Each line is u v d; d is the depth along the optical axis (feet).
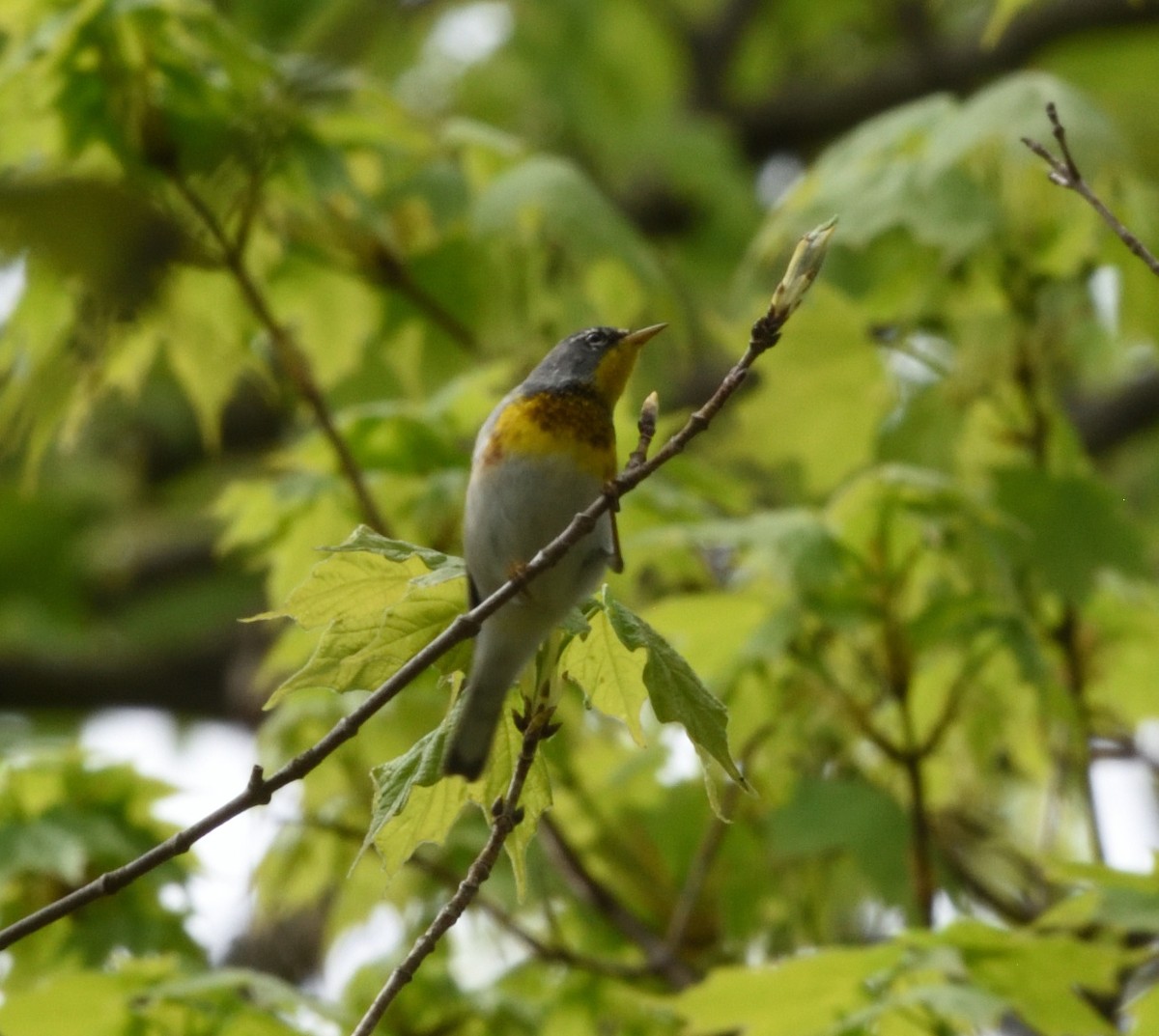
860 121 71.46
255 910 36.35
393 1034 31.27
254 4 46.32
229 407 65.77
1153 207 34.45
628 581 34.78
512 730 19.47
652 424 18.38
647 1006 31.58
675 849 34.78
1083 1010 25.71
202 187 29.73
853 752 34.88
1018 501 32.60
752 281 41.45
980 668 30.86
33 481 34.09
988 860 37.60
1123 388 60.59
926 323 36.88
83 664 66.28
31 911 31.40
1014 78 34.76
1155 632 35.86
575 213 37.09
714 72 73.10
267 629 62.44
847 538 30.76
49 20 33.63
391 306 39.14
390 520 33.42
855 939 35.55
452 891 34.53
